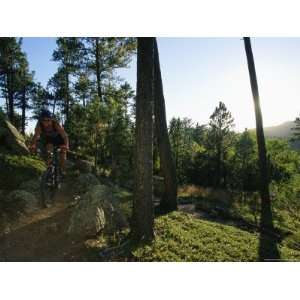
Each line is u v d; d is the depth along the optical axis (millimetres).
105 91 29469
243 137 33031
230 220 13336
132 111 28844
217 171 31016
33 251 6641
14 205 8273
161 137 12102
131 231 7871
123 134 21203
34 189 10258
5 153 13453
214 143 31656
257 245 9180
